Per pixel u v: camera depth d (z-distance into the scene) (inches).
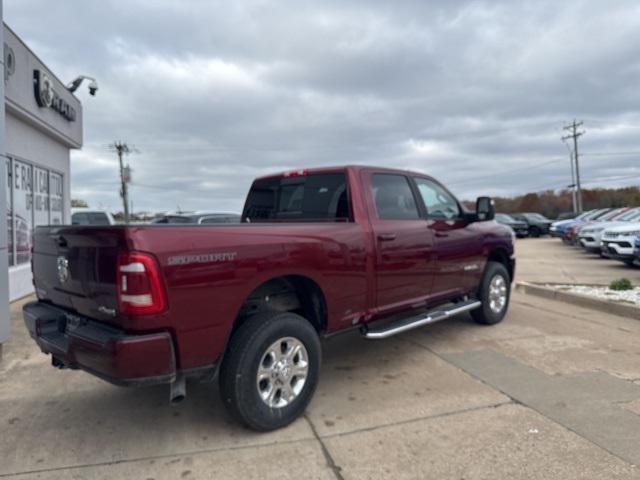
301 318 146.2
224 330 128.2
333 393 167.5
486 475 114.3
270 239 140.0
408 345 223.9
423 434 135.4
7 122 354.0
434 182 224.7
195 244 122.0
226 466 120.6
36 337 146.9
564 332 244.7
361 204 177.6
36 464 122.8
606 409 149.8
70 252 134.7
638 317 272.8
